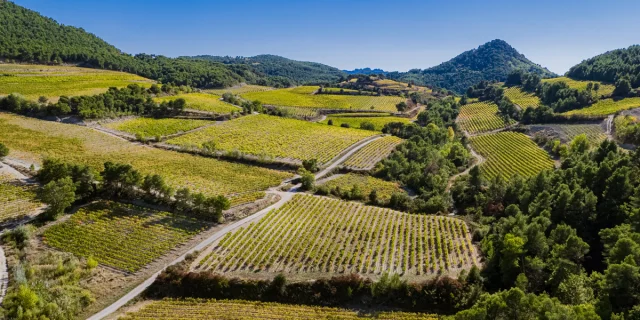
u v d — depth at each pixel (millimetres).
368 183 122250
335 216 91250
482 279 63406
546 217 76000
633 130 131875
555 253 64125
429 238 81312
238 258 69875
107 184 90188
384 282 61594
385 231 84000
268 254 71375
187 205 86750
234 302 60969
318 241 77500
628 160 89000
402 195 106125
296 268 67750
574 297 53406
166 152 131875
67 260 66000
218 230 80250
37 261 64688
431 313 60062
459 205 111312
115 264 67000
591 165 94875
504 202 102750
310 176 111125
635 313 45875
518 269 64188
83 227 76938
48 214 78125
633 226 64812
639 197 72062
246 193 103250
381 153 152250
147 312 57156
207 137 150750
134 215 82688
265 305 60438
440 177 124625
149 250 71375
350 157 145125
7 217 77062
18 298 51656
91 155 119062
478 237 82312
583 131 163375
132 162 117250
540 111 197250
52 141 124938
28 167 101562
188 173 114062
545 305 44250
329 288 62625
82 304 57250
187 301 60688
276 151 142750
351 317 58281
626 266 48656
